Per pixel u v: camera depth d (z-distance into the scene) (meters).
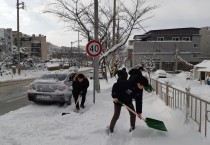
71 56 71.88
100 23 15.56
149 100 10.66
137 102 6.51
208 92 17.34
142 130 5.96
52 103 11.64
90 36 14.98
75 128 6.46
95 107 9.53
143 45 56.12
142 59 51.97
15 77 33.62
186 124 6.12
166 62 55.69
